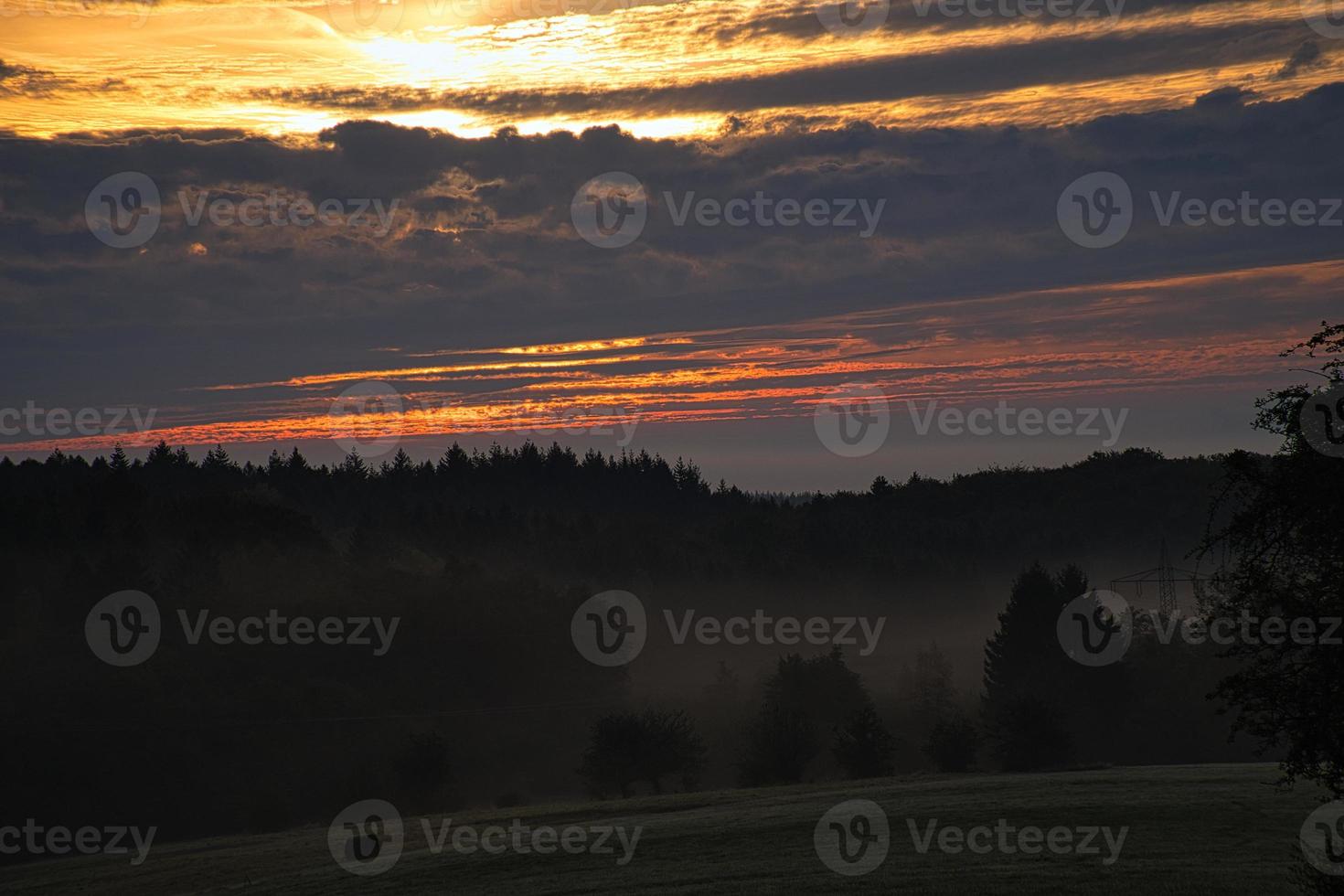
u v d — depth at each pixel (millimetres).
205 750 99000
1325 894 18297
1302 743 16188
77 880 46812
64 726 96500
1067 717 100000
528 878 35375
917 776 58844
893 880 30172
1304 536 16219
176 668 111250
